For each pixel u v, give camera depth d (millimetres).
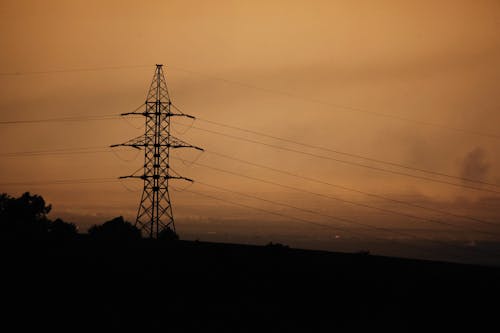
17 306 51250
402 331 49844
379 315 53812
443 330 50812
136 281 59000
